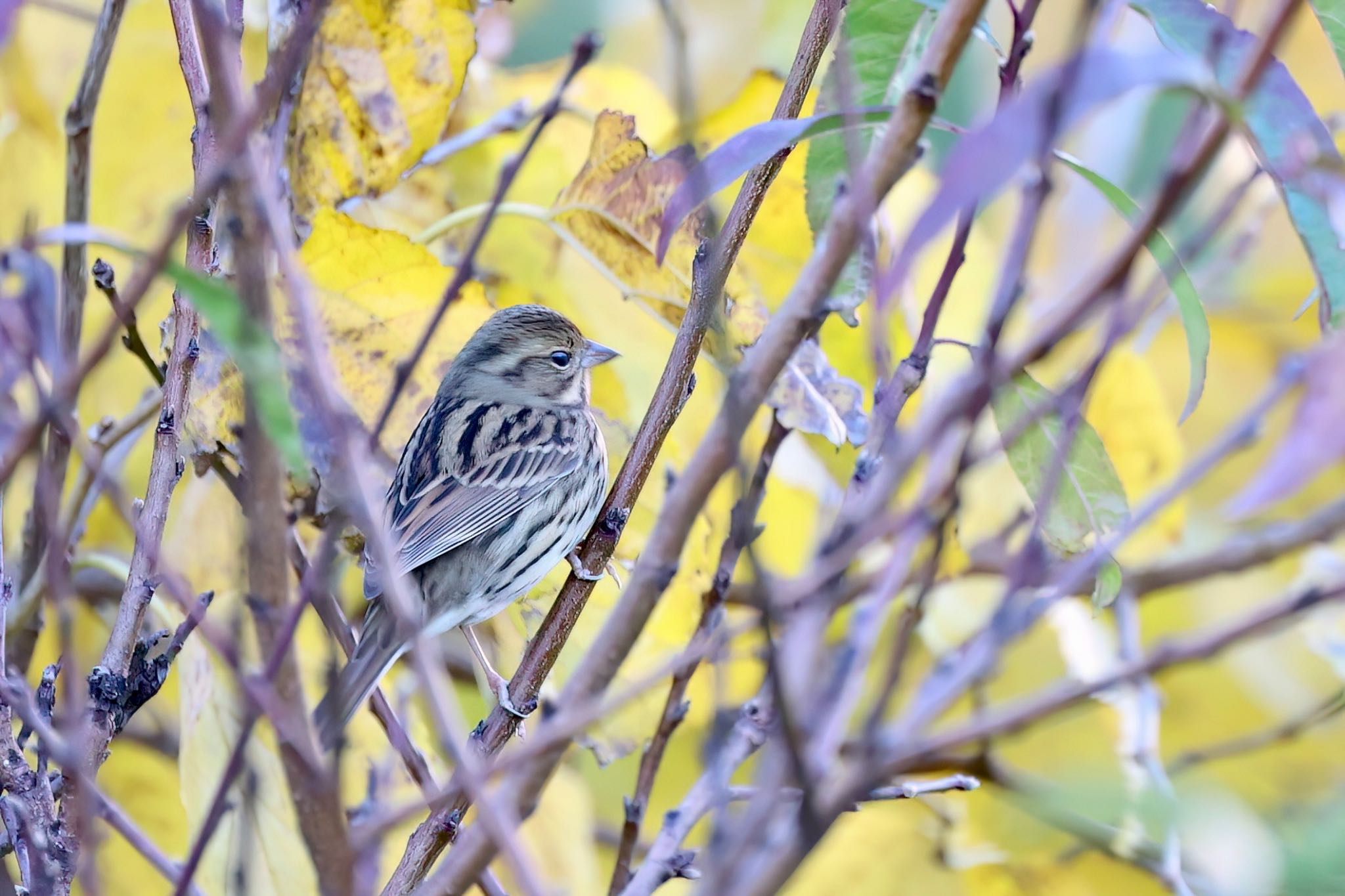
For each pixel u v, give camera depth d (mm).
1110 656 10328
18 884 7496
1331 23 6555
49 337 7277
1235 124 4324
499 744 7707
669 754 10805
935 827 10320
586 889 9648
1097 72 4082
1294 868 6047
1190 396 6184
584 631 9914
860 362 9828
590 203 9367
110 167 10000
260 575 5121
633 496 7852
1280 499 4059
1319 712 10266
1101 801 6324
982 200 6590
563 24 12625
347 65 9180
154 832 9789
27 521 8617
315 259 8969
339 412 5172
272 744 7824
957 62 5477
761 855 6324
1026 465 7637
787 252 9680
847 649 7188
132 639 6457
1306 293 13039
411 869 7020
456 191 10500
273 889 7758
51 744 5805
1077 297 6352
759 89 9891
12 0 5000
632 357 10469
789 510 10570
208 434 7875
